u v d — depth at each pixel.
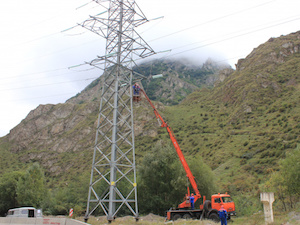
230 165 81.75
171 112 183.62
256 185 57.00
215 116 158.38
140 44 32.31
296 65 162.62
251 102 142.25
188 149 118.75
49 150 172.88
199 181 45.03
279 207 36.59
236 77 193.62
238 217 34.19
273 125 106.44
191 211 31.36
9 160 172.88
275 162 70.25
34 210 34.69
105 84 32.19
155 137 141.62
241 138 105.38
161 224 26.89
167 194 46.97
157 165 47.94
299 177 33.12
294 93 132.12
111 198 26.84
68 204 57.59
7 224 28.44
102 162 117.69
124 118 30.53
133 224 26.22
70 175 121.31
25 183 60.41
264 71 170.62
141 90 35.69
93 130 172.00
